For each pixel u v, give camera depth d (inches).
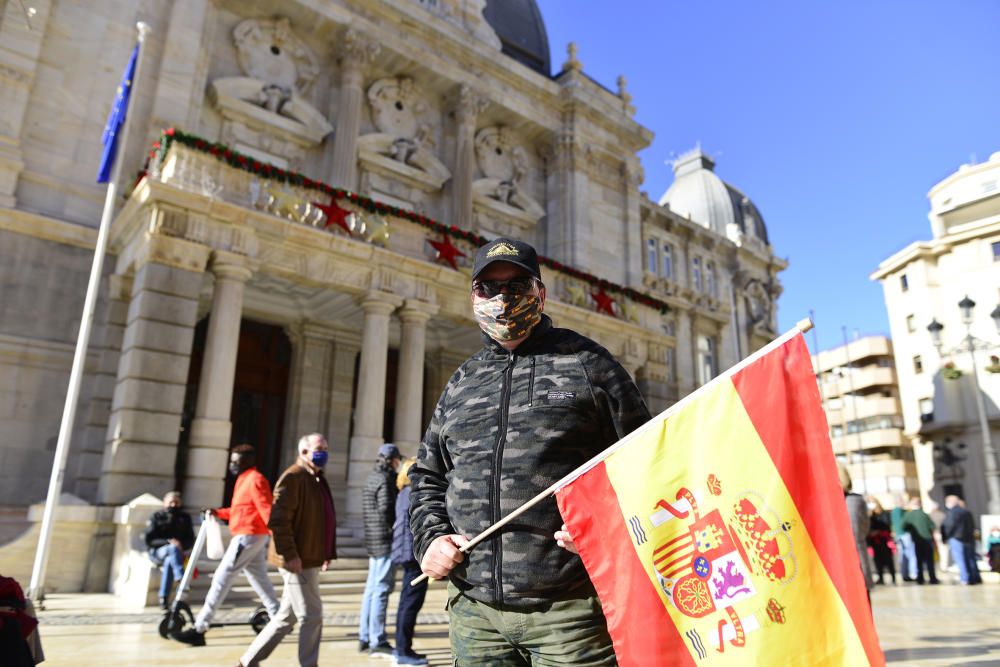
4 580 148.9
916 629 335.6
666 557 85.4
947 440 1256.8
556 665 86.2
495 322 102.1
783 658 76.0
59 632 300.0
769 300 1523.1
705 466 86.3
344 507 713.0
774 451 82.0
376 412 577.3
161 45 675.4
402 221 638.5
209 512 297.4
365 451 565.9
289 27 793.6
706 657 80.5
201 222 514.9
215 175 535.5
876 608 428.1
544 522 90.0
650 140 1128.2
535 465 92.1
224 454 491.8
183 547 375.9
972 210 1381.6
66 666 234.1
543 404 94.5
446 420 105.6
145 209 516.1
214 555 289.7
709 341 1314.0
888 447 2133.4
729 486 84.0
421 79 896.3
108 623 326.0
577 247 971.3
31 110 599.8
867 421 2203.5
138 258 518.9
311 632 213.6
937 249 1407.5
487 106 946.1
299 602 212.8
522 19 1118.4
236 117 726.5
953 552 633.0
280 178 561.0
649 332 849.5
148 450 467.2
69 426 410.3
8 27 596.1
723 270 1423.5
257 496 281.7
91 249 594.6
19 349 545.6
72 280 581.3
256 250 539.5
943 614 394.9
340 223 589.0
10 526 452.4
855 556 75.2
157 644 278.4
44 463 540.7
